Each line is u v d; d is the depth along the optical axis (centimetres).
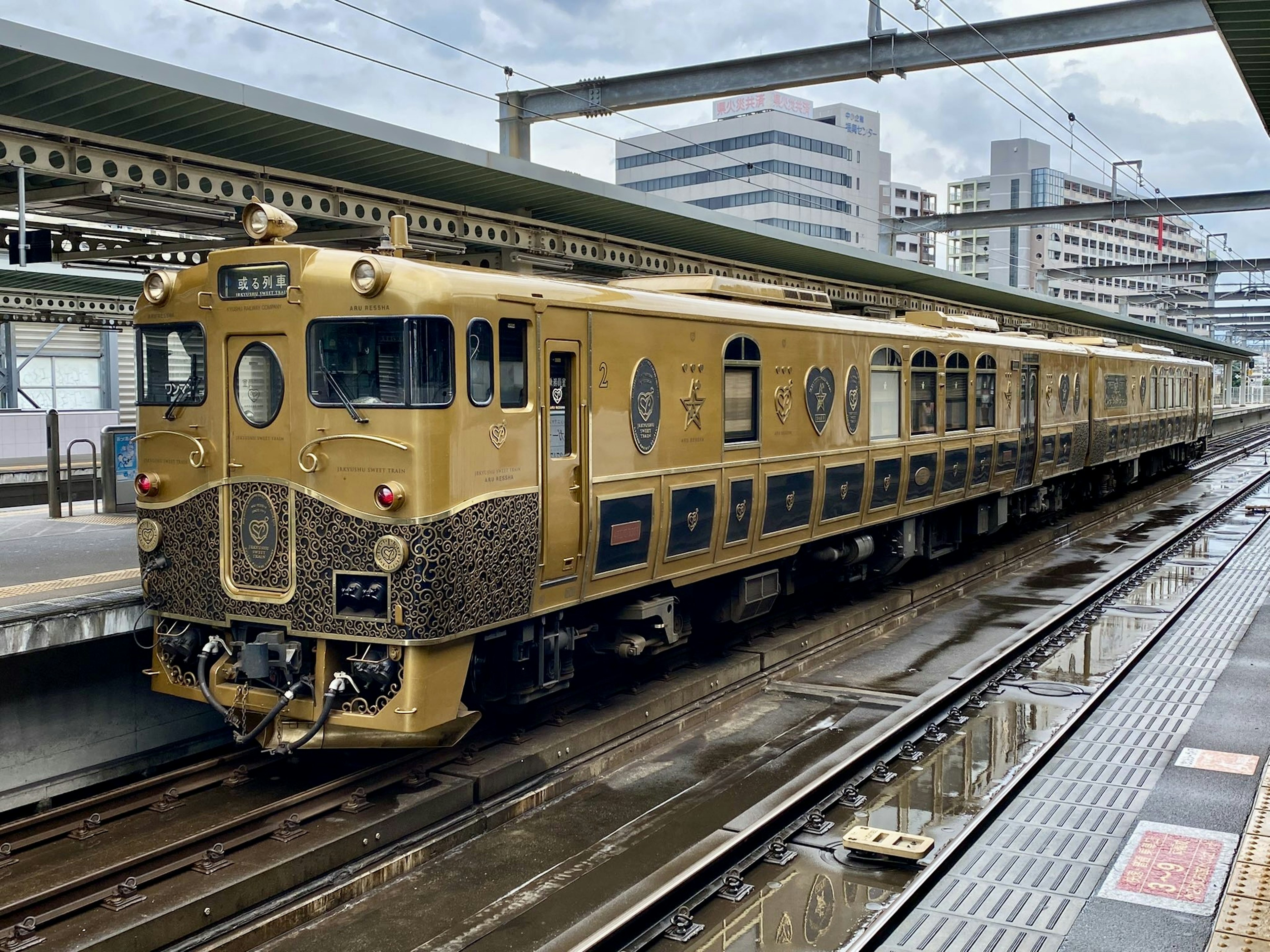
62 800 797
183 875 609
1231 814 672
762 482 1084
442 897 643
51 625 754
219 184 930
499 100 1948
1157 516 2292
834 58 1742
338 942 588
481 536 729
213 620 761
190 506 763
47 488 1902
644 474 909
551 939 589
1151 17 1603
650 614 948
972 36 1675
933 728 890
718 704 1004
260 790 746
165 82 786
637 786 825
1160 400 2844
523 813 771
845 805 745
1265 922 524
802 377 1152
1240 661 1035
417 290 691
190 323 762
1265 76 878
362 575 702
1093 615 1310
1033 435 1880
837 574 1335
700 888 624
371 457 697
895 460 1366
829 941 568
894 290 2319
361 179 1113
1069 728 836
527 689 841
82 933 543
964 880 599
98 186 870
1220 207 3023
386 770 761
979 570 1644
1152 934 529
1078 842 644
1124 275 4675
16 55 712
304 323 713
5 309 1700
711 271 1633
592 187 1191
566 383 828
